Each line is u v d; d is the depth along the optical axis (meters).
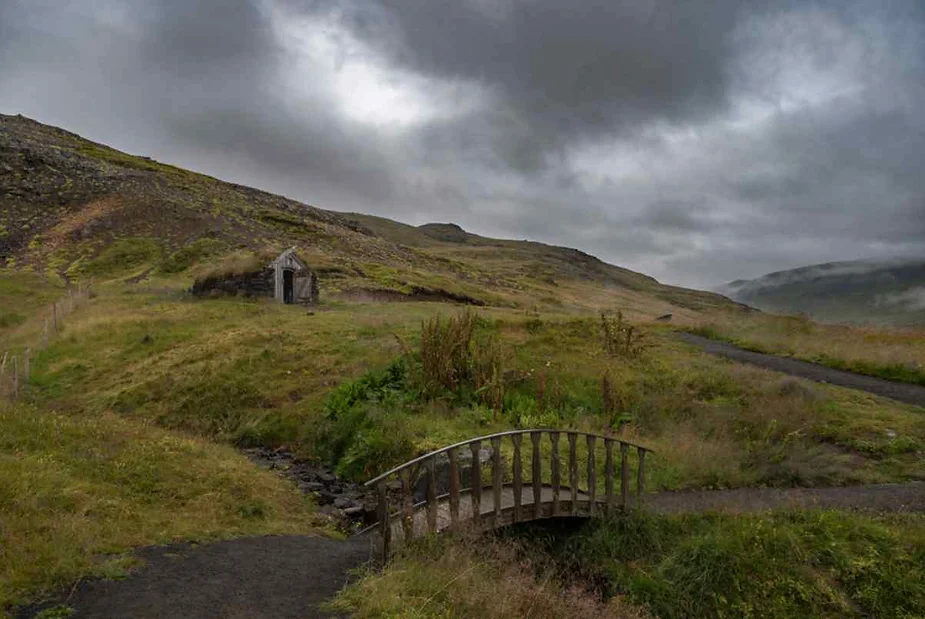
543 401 16.00
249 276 34.47
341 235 89.12
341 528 9.98
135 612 5.70
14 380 19.39
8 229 64.88
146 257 59.00
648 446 13.39
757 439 14.26
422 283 59.59
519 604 6.75
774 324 29.67
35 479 8.16
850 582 8.40
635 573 8.74
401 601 6.06
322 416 15.43
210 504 9.30
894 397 17.41
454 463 8.12
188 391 17.86
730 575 8.43
